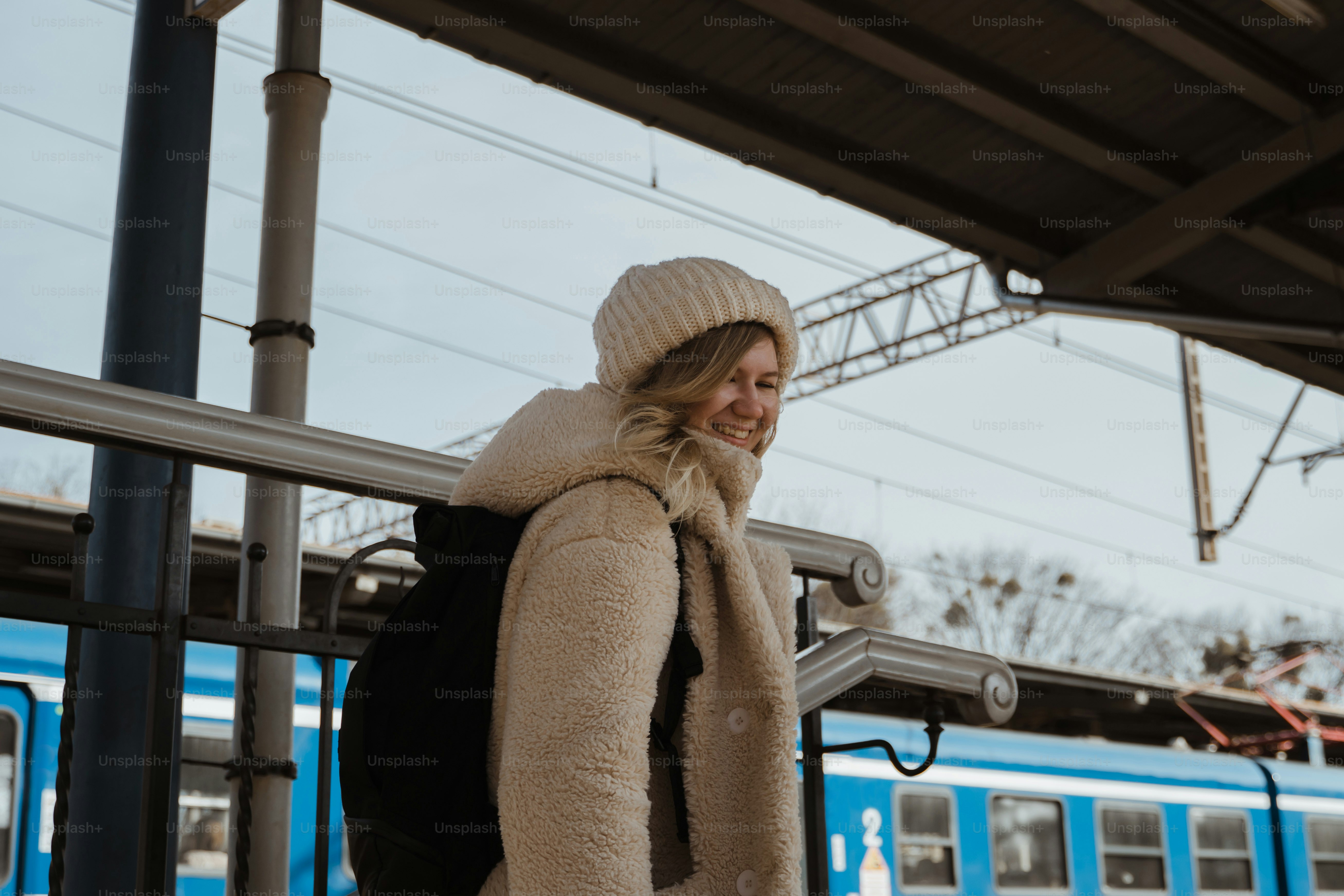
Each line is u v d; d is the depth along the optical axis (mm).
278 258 3881
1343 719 14727
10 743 5480
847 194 7102
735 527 1179
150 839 1351
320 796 1649
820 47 6027
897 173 7062
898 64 6121
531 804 978
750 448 1273
